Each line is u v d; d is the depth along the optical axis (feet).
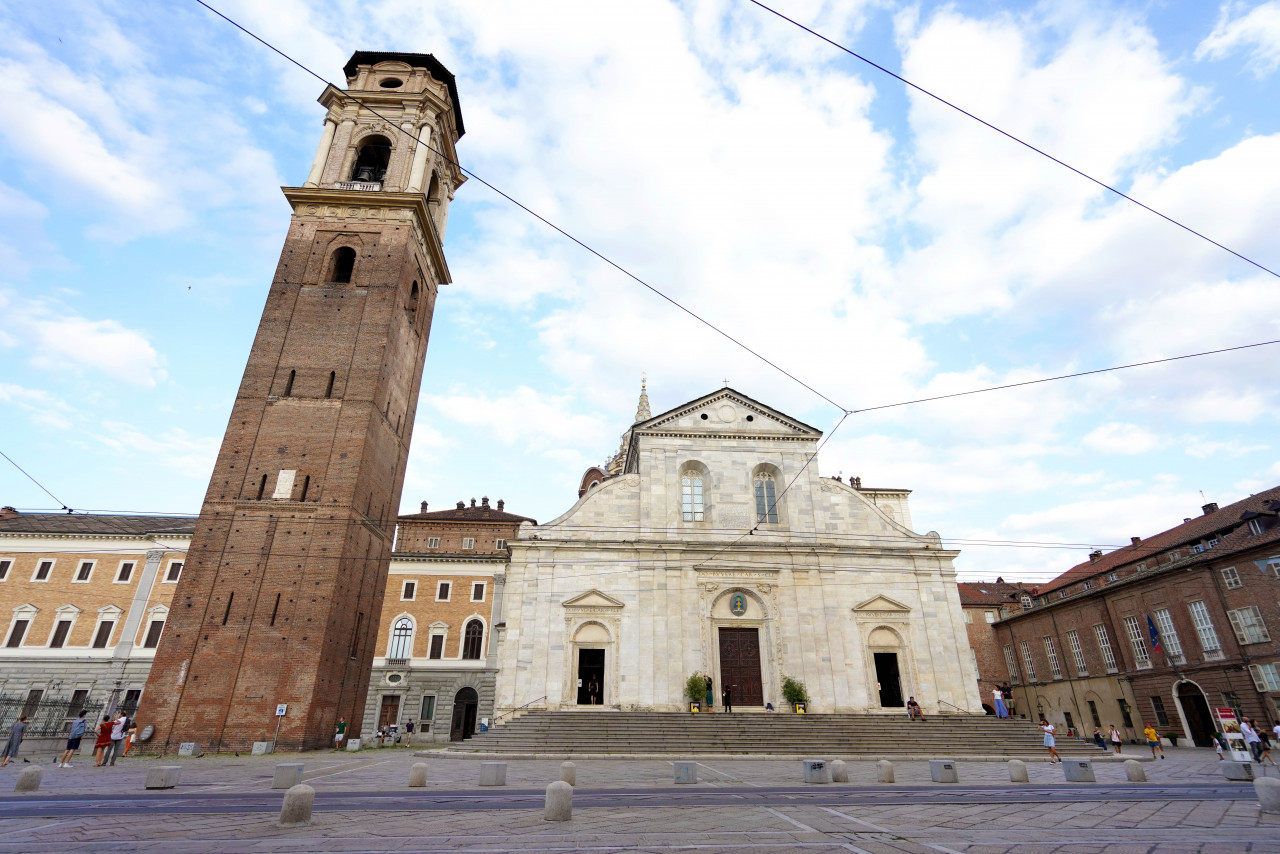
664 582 123.34
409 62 162.71
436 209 165.17
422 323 154.40
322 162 146.00
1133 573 165.27
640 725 102.53
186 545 187.83
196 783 61.57
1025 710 200.13
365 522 120.98
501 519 213.66
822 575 126.41
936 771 64.64
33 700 168.96
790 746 96.17
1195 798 51.47
